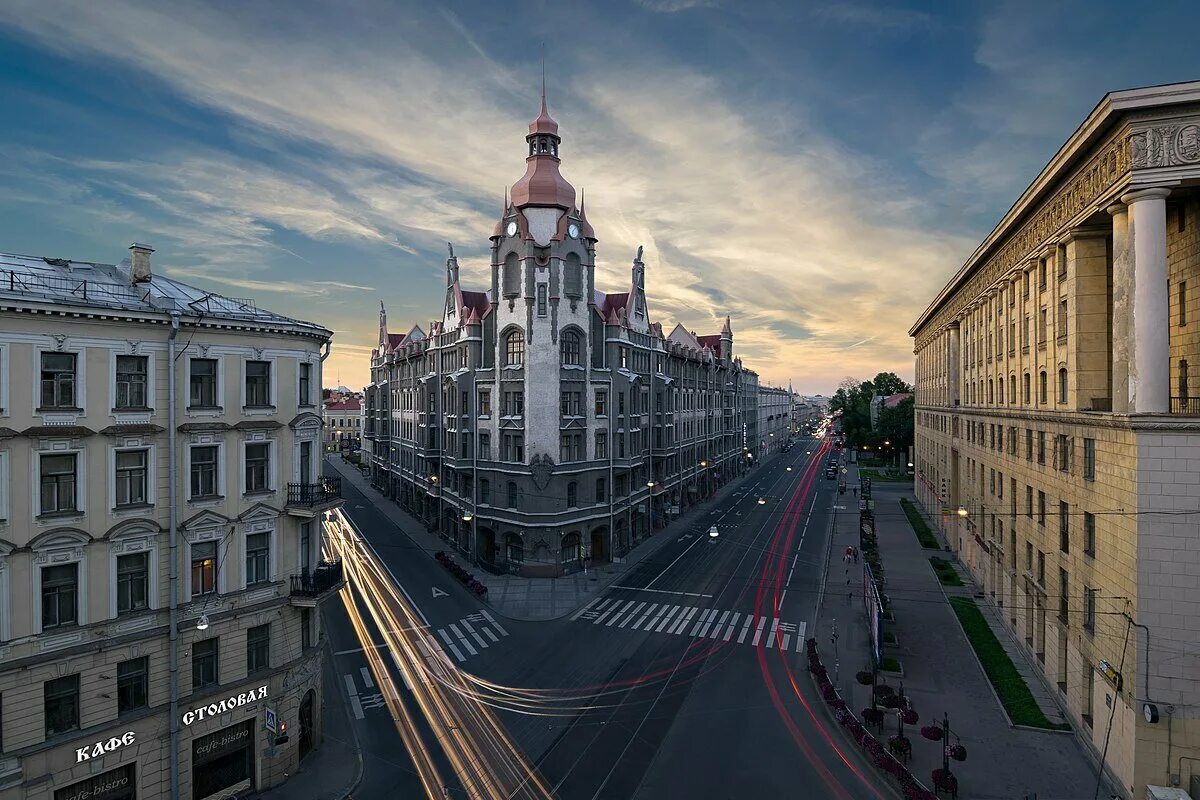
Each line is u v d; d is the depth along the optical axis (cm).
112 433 1988
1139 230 2161
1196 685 2053
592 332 5259
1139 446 2120
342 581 2641
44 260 2309
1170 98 2061
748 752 2531
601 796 2242
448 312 6066
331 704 2942
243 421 2341
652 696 3017
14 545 1792
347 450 15012
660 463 6594
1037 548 3250
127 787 2009
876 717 2684
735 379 10744
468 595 4506
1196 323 2398
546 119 5212
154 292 2345
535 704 2939
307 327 2558
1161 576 2094
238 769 2275
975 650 3553
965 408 5197
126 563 2042
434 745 2594
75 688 1909
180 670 2127
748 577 4978
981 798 2222
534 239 4972
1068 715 2759
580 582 4784
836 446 17600
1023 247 3538
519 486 4919
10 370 1820
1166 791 2002
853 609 4253
